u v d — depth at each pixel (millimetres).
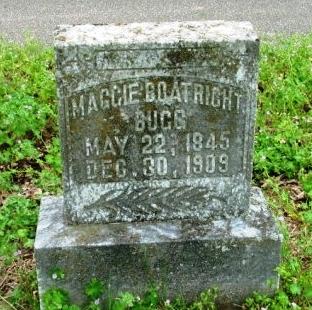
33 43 3158
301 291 1775
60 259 1700
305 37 3193
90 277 1727
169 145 1693
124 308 1710
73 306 1724
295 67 2861
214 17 3783
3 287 1839
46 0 4125
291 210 2070
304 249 1909
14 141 2426
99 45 1570
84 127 1652
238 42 1590
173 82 1624
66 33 1608
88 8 3975
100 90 1618
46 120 2529
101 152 1686
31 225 1973
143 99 1637
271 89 2682
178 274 1742
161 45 1581
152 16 3811
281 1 4074
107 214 1752
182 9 3932
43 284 1725
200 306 1727
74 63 1584
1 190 2199
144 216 1764
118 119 1652
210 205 1765
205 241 1711
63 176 1703
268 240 1722
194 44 1584
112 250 1701
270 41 3248
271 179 2221
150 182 1730
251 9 3924
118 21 3725
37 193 2164
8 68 2889
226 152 1710
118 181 1724
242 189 1755
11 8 3973
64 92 1609
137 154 1695
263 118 2516
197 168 1724
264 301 1753
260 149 2338
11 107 2477
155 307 1747
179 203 1758
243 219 1775
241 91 1643
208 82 1628
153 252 1715
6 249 1903
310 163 2273
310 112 2570
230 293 1775
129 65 1597
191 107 1654
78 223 1755
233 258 1735
